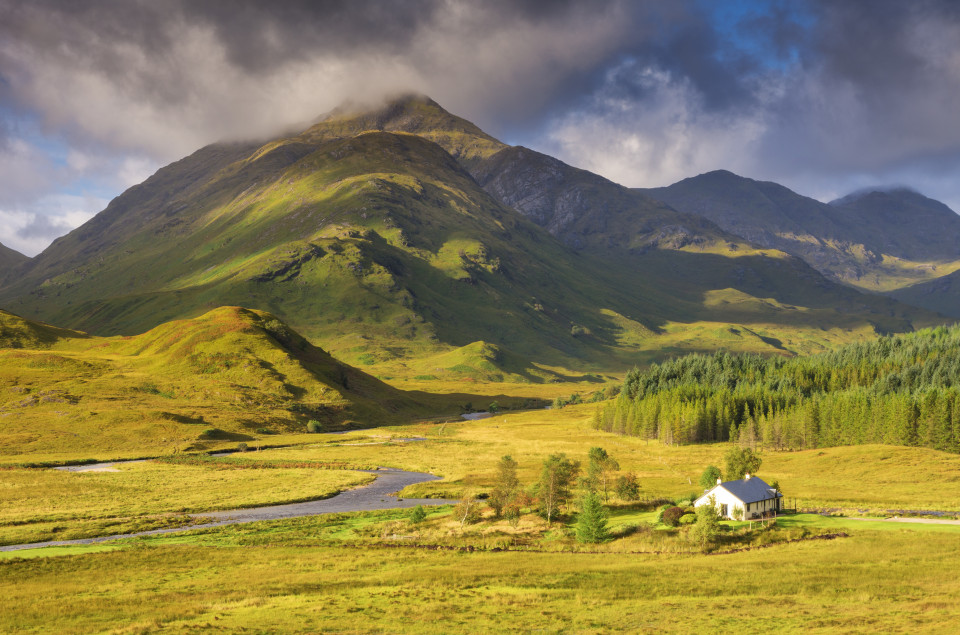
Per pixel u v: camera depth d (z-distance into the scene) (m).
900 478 122.81
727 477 108.38
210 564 72.88
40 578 67.62
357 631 48.69
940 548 67.94
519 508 101.00
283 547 82.69
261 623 50.62
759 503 91.06
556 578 63.44
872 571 60.53
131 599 58.62
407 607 54.69
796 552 69.56
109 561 74.44
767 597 54.78
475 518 98.81
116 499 118.31
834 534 76.75
